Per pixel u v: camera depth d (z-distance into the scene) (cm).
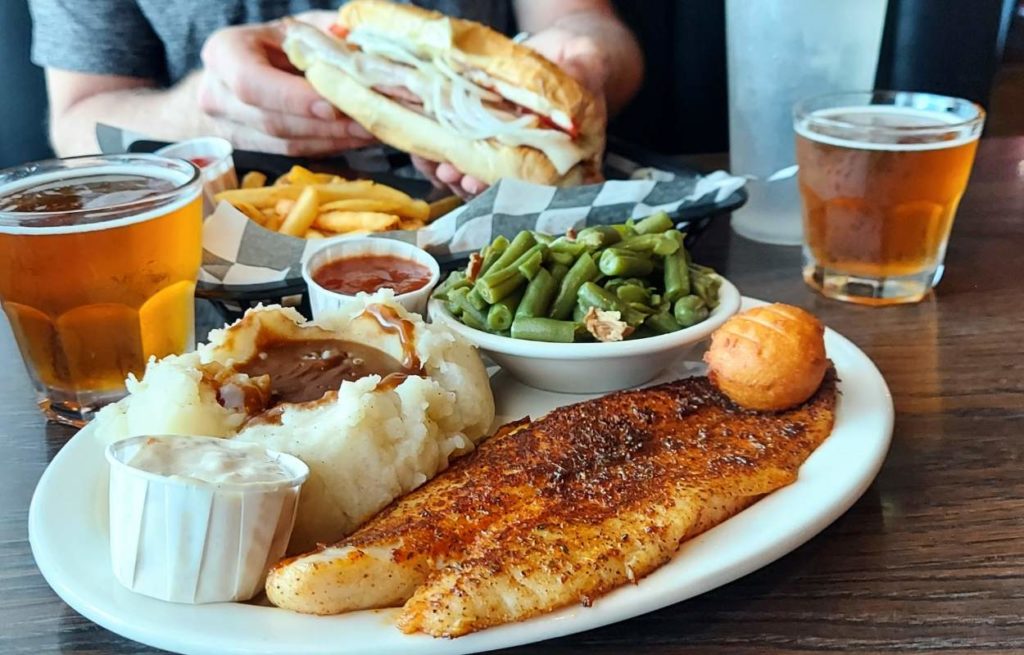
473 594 28
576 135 64
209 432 35
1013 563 32
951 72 91
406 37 68
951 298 52
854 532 34
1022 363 45
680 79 101
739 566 30
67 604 31
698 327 43
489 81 65
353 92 68
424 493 35
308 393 38
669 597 29
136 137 69
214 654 28
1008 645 28
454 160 65
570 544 30
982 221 62
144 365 42
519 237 47
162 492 29
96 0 88
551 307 44
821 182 50
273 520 30
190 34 89
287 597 29
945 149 48
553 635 28
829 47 57
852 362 42
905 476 37
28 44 96
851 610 30
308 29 71
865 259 51
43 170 44
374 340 41
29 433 41
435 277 48
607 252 44
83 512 33
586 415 38
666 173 65
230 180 62
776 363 37
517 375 45
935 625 29
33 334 41
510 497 33
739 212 62
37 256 39
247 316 40
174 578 29
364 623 28
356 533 32
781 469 34
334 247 50
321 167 74
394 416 36
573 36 77
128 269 40
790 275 56
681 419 38
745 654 29
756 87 59
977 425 40
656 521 31
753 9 57
